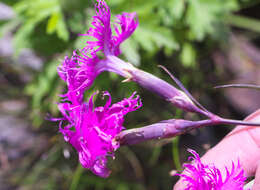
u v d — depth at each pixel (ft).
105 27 0.48
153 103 1.04
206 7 0.86
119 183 1.02
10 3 0.93
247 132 0.60
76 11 0.81
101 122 0.48
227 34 0.89
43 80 0.92
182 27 0.92
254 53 1.19
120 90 0.89
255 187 0.50
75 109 0.47
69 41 0.89
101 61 0.49
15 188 1.07
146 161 1.07
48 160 1.07
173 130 0.47
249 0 1.05
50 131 1.11
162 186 1.05
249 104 1.10
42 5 0.80
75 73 0.49
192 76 1.07
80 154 0.46
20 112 1.14
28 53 1.19
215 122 0.47
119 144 0.47
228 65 1.15
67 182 1.05
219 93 1.13
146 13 0.80
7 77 1.18
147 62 0.95
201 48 1.07
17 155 1.12
